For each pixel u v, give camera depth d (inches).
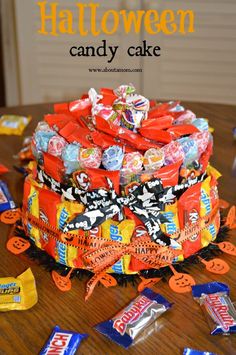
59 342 26.0
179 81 81.7
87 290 29.9
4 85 97.6
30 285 30.0
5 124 52.7
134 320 27.5
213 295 29.5
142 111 32.4
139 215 29.7
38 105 59.6
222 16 76.6
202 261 32.6
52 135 32.7
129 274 31.2
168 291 30.3
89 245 30.1
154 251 30.5
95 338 26.7
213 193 33.1
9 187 42.1
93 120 32.9
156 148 30.5
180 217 30.8
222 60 79.7
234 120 54.9
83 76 83.0
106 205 29.4
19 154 46.7
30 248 33.6
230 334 27.0
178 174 30.6
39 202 31.6
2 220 37.2
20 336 26.9
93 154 29.8
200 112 56.9
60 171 30.7
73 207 30.4
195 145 31.3
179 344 26.4
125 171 29.7
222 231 35.2
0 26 92.0
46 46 81.7
